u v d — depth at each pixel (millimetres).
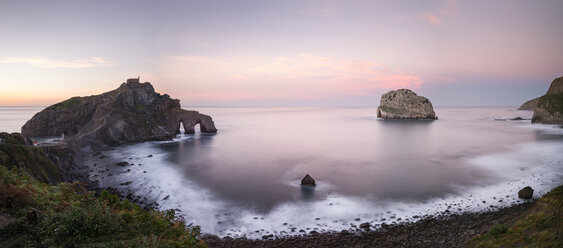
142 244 11938
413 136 102625
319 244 23406
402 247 22203
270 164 55938
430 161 57375
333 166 53750
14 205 12555
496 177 43500
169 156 64750
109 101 94375
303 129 135375
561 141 81188
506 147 72562
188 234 15008
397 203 33188
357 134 111375
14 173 16750
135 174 48062
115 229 12852
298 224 27797
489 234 20500
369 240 23812
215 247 23016
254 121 199125
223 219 29188
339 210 31297
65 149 54906
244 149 75000
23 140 41281
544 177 42594
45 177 32969
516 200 32844
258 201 34500
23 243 10492
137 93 101625
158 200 35156
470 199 33812
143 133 88375
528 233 18234
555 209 20422
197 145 82188
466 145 78062
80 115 94625
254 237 25031
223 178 45250
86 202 14609
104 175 47406
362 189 38812
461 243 21656
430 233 24641
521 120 186375
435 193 36562
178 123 106812
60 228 11406
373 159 60438
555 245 15500
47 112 93625
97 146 74938
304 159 61094
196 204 33625
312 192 37781
